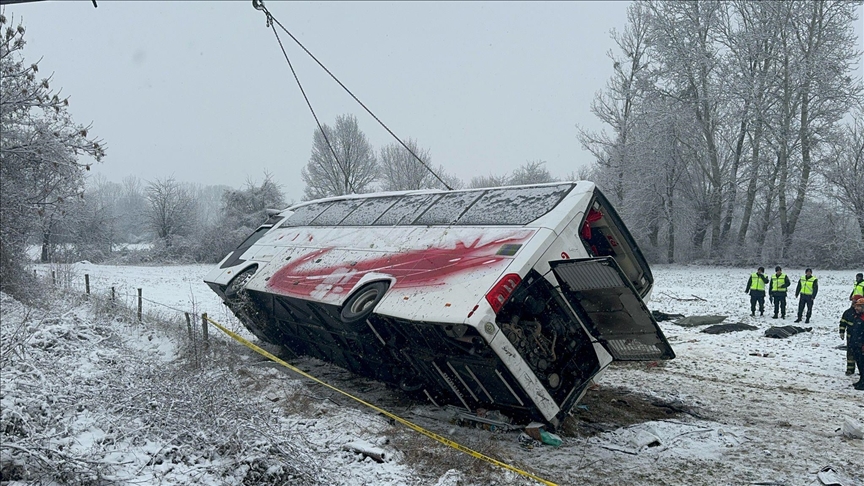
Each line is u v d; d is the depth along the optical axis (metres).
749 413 8.36
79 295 16.98
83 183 14.52
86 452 5.25
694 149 39.66
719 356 12.54
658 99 39.41
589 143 42.56
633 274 8.83
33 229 14.77
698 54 38.12
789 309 19.17
